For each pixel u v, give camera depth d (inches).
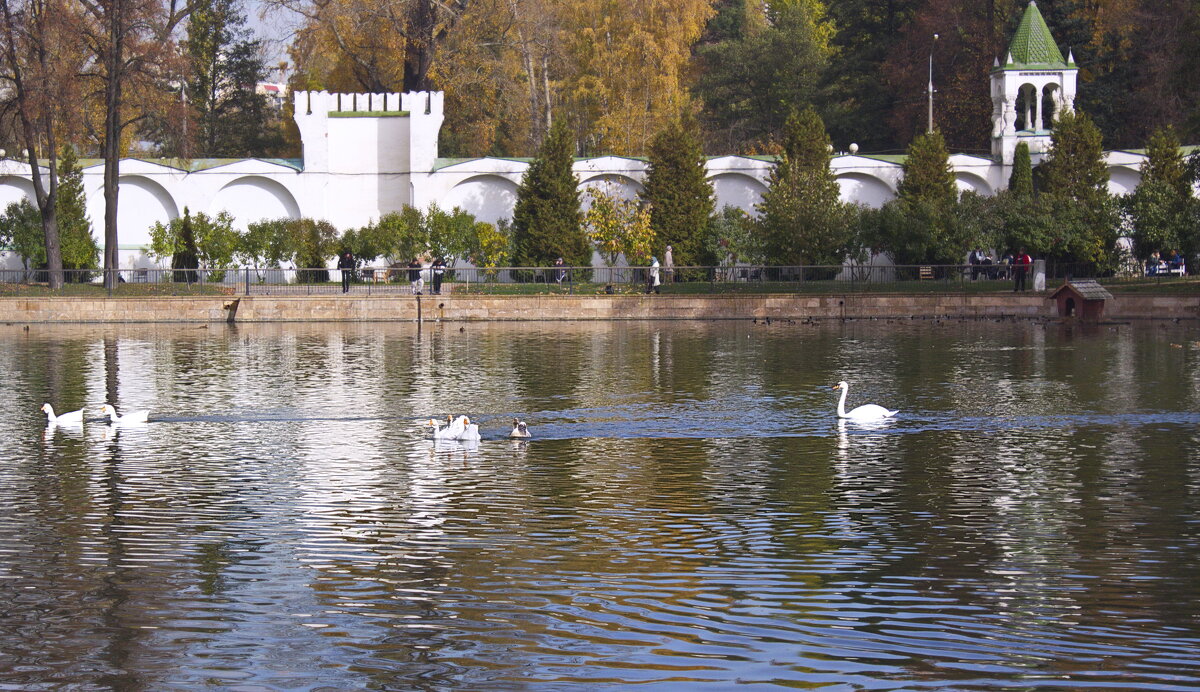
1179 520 597.9
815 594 492.1
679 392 1048.2
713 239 2229.3
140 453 782.5
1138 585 499.2
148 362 1310.3
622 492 665.6
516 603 484.1
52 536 580.4
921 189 2266.2
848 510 623.5
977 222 2100.1
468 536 577.6
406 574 520.1
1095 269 2126.0
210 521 607.2
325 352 1419.8
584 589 499.5
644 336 1641.2
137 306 1932.8
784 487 676.7
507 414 933.2
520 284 2074.3
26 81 2012.8
